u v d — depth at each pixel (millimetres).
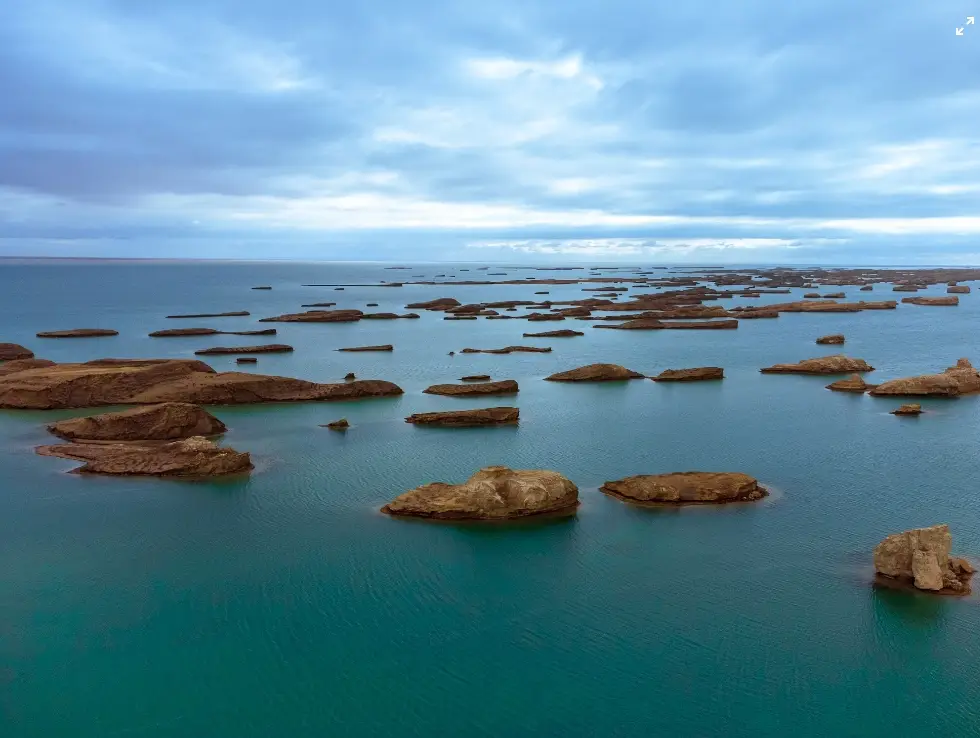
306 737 28516
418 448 62969
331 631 35188
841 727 28844
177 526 46406
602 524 46531
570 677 31859
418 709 29938
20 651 33594
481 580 39781
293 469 57000
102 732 28703
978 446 63719
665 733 28594
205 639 34531
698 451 62312
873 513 48281
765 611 36625
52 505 49531
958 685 31188
